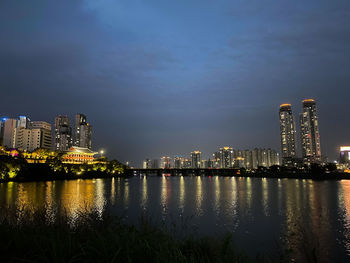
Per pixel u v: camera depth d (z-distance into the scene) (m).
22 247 8.00
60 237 9.41
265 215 59.16
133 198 89.38
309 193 112.81
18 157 164.12
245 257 13.21
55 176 182.38
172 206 71.44
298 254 28.34
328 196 100.44
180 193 111.19
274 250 32.03
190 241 14.45
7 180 141.12
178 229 19.41
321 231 44.03
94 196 90.25
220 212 62.66
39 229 10.99
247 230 44.06
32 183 144.12
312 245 20.20
